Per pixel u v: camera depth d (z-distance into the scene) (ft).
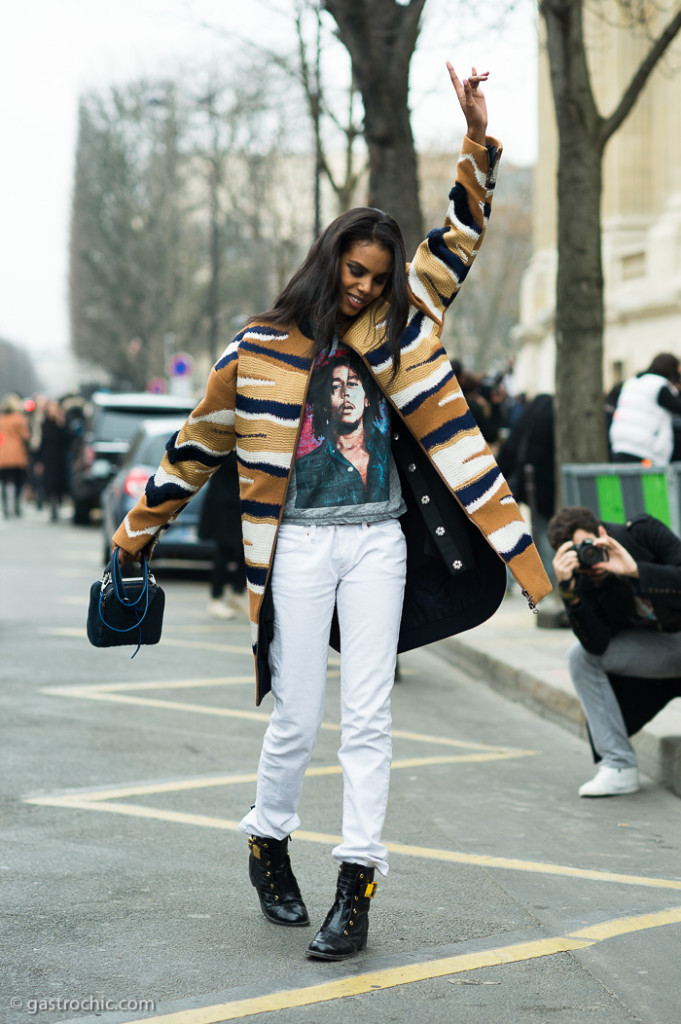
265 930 12.33
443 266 11.48
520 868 14.64
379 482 11.44
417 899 13.41
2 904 13.01
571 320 32.04
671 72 36.14
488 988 11.00
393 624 11.52
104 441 65.46
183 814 16.57
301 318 11.15
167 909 12.92
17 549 55.47
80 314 204.03
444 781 18.84
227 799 17.34
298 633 11.40
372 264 11.02
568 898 13.53
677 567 16.60
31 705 23.52
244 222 112.57
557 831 16.29
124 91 162.40
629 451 31.17
